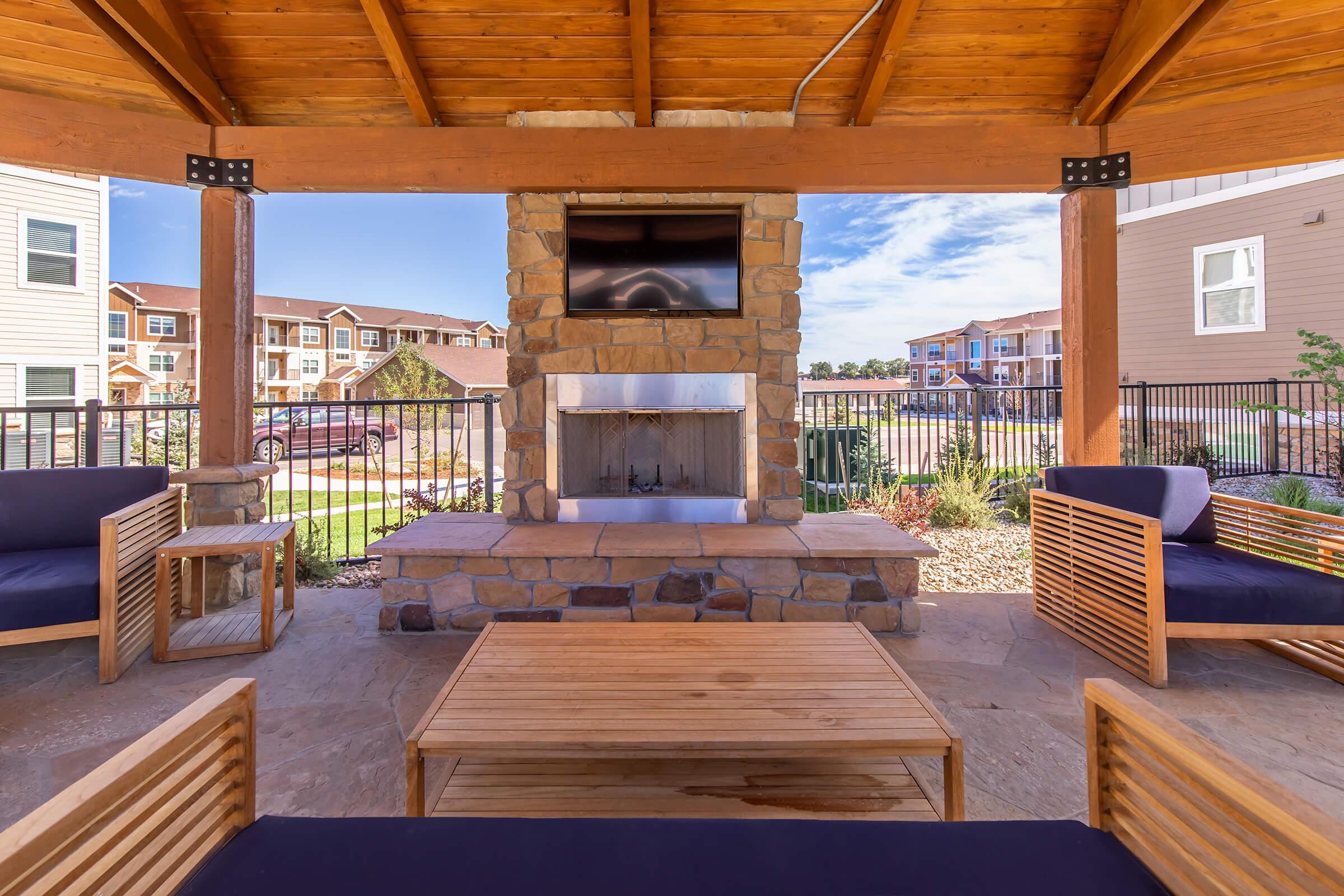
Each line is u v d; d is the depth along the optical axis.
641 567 3.18
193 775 1.03
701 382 3.72
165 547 2.83
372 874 1.00
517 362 3.73
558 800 1.61
